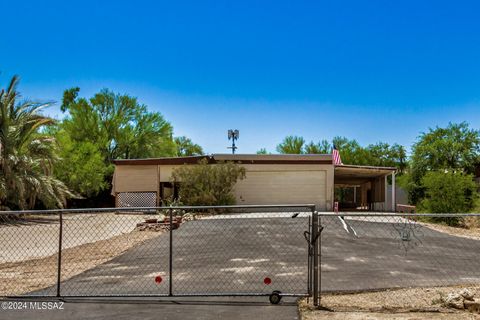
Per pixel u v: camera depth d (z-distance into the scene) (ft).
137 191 108.17
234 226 62.95
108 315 22.17
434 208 77.46
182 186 96.78
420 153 131.64
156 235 57.11
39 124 98.63
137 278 31.24
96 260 39.96
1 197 87.45
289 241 48.42
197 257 39.29
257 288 27.63
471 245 47.62
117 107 162.81
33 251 46.24
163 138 168.45
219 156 105.91
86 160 129.39
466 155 130.21
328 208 103.96
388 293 26.68
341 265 35.37
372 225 63.98
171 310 22.95
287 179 105.19
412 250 43.29
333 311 22.80
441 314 22.24
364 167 105.50
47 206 98.17
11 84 95.25
